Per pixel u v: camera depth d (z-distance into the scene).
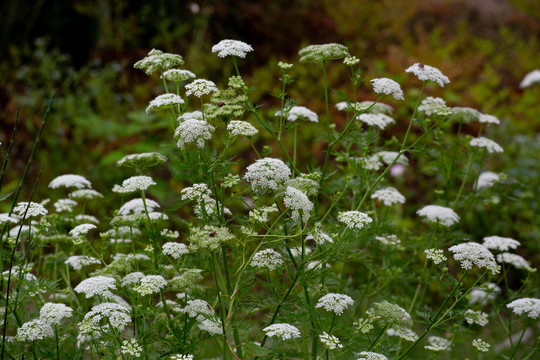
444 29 13.54
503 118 10.70
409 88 10.65
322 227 3.48
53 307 3.01
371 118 4.43
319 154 8.54
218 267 3.44
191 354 3.15
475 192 4.95
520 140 9.10
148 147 8.07
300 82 9.96
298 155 8.52
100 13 10.28
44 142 8.52
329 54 3.57
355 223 3.22
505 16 14.34
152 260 3.46
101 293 2.96
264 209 3.16
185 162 3.35
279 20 11.50
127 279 3.24
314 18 11.95
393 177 8.77
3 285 3.57
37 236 3.48
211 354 4.70
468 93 11.18
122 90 9.72
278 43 11.23
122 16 10.64
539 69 12.70
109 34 10.14
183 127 3.13
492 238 4.17
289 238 3.40
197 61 10.04
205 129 3.12
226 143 3.31
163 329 3.35
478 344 3.79
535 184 7.97
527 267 4.25
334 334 3.52
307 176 3.50
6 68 9.63
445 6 14.05
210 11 10.76
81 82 9.76
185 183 7.91
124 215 3.57
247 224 3.31
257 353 2.99
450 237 4.45
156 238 3.32
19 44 10.14
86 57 10.27
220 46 3.52
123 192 3.64
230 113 3.24
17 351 3.17
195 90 3.38
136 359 3.01
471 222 7.44
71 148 8.27
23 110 8.95
